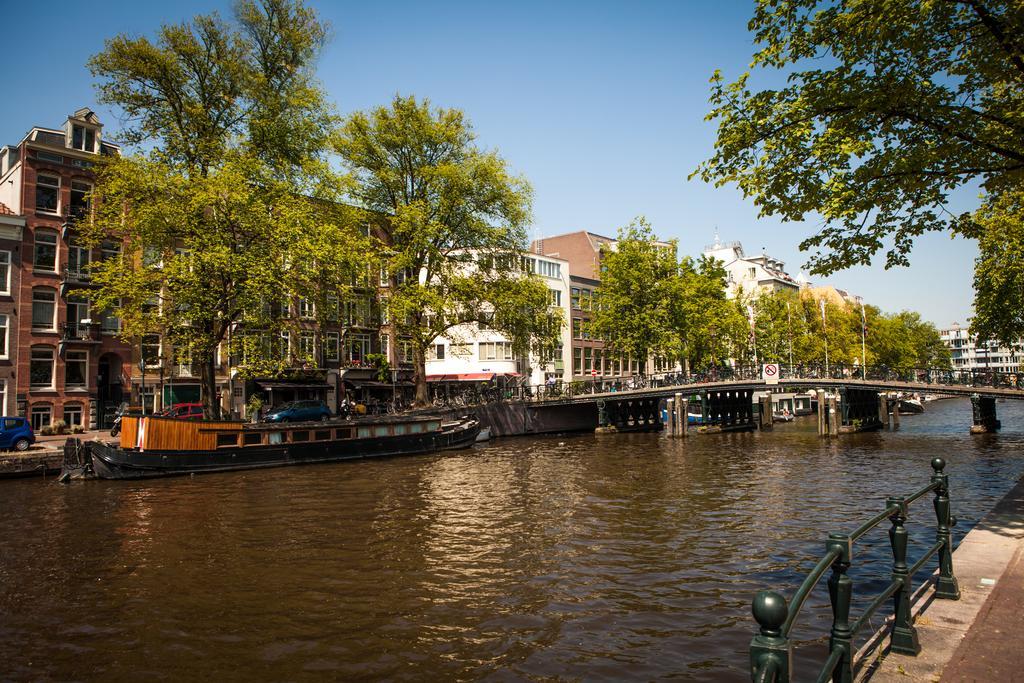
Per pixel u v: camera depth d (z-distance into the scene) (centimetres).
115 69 2733
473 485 2175
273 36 3012
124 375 3569
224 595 1060
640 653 807
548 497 1909
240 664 805
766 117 1080
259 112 2975
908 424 5219
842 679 388
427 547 1337
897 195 1059
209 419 2744
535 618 934
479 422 3894
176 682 762
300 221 2772
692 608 959
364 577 1140
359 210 3409
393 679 755
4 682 771
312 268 2812
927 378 4022
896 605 501
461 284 3641
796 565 1165
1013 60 970
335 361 4619
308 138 3102
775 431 4759
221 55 2886
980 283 3102
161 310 2877
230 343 2759
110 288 2634
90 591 1097
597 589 1054
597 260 6819
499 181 3725
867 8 969
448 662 796
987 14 948
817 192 1057
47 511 1805
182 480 2358
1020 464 2555
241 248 2752
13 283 3219
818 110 1047
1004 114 1037
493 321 3856
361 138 3650
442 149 3834
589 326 5134
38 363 3284
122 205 2681
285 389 4325
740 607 960
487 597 1026
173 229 2641
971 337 3309
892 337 8444
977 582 650
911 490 1978
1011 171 1020
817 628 852
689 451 3319
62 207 3384
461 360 5612
